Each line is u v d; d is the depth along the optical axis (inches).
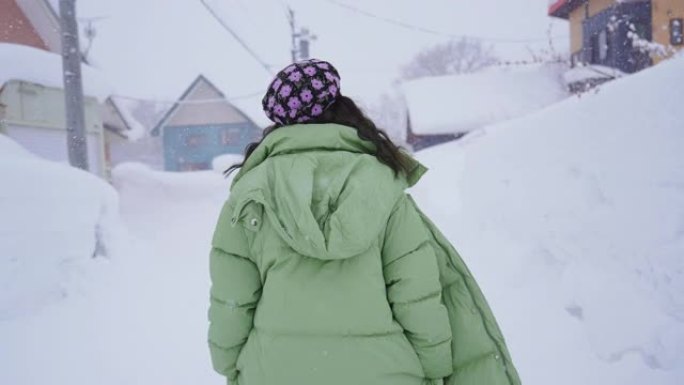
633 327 123.0
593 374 117.7
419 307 57.8
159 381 137.9
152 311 197.2
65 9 481.7
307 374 55.8
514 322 152.3
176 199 709.9
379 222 55.4
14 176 194.2
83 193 229.0
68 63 482.9
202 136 1895.9
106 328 177.0
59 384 136.4
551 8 1037.2
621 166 141.4
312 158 58.9
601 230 148.1
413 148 1333.7
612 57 821.2
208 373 142.3
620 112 144.7
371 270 57.2
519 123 244.5
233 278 60.5
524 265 188.2
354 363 55.8
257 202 58.1
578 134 169.3
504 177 249.0
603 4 866.8
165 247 364.5
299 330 56.4
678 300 116.6
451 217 353.7
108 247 251.1
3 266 180.5
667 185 123.6
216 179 842.2
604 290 137.3
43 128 622.2
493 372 65.3
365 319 56.4
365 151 62.4
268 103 64.7
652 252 125.7
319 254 54.3
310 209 54.6
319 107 62.9
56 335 168.9
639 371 113.1
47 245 199.3
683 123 119.3
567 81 933.8
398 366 57.1
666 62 133.6
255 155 62.7
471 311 66.2
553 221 178.5
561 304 153.1
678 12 754.8
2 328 170.6
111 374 142.0
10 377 140.3
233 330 61.6
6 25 722.8
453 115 1301.7
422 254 58.9
